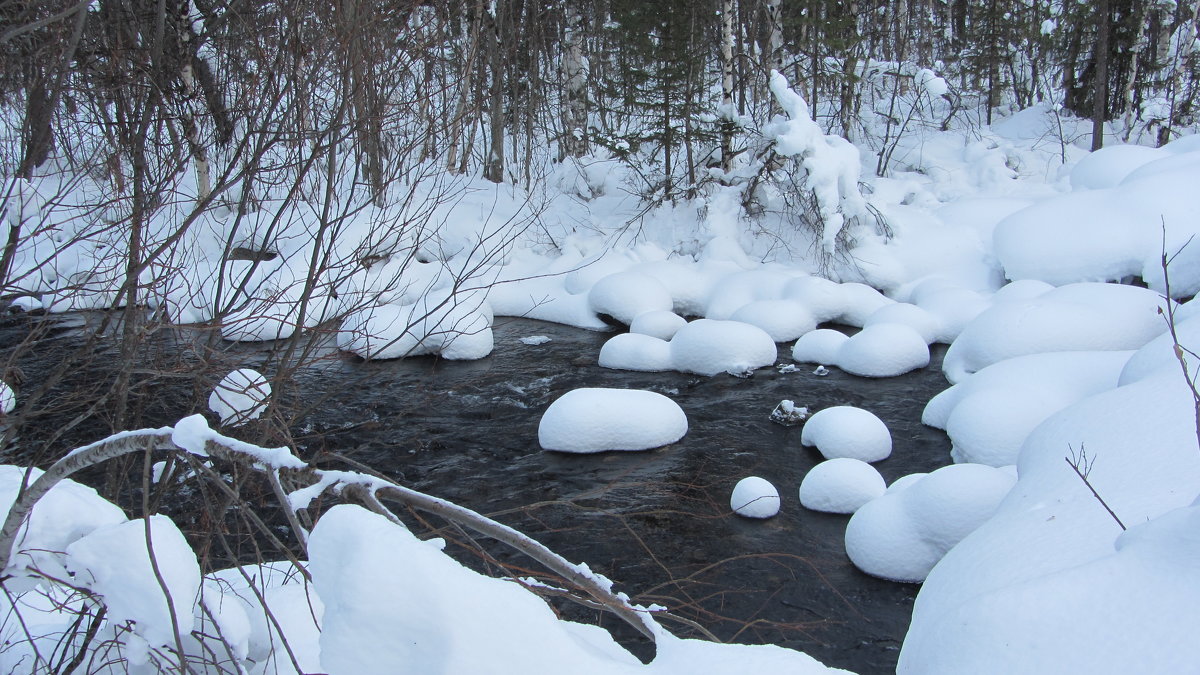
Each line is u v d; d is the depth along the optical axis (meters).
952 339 14.26
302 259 10.48
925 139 23.38
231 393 3.98
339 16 3.89
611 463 10.25
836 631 7.12
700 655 2.04
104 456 2.30
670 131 19.34
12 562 2.49
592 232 18.75
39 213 3.88
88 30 3.81
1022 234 15.32
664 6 18.52
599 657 1.89
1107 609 3.66
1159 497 4.85
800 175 17.92
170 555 2.28
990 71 25.95
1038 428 6.90
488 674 1.71
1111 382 9.88
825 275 16.73
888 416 11.49
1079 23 23.20
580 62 22.83
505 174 22.23
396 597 1.72
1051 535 4.88
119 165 3.87
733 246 17.58
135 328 4.05
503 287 16.86
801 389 12.51
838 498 8.86
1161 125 22.98
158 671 2.64
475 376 13.03
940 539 7.59
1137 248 14.27
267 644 3.02
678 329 14.82
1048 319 11.72
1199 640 3.35
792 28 23.91
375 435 10.44
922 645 4.30
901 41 28.00
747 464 10.20
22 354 4.26
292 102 3.92
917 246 16.83
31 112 3.63
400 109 4.40
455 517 2.12
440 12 4.39
